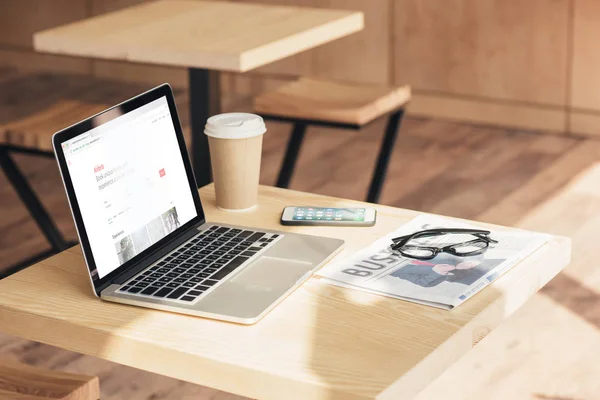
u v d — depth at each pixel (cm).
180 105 531
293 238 161
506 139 470
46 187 428
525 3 464
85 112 320
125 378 267
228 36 297
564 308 300
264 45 285
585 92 463
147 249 154
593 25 450
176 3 351
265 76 541
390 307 138
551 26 461
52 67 602
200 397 257
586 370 265
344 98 330
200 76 311
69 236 371
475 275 145
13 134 299
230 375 125
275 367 123
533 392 254
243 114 181
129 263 150
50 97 550
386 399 117
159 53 285
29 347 285
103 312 139
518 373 264
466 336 133
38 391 151
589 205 383
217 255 155
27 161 461
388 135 346
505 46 475
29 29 599
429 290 141
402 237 161
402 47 501
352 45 514
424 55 497
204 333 132
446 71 494
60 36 298
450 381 260
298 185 417
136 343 131
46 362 275
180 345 129
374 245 160
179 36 298
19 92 559
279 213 178
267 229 167
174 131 166
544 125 478
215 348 128
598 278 319
